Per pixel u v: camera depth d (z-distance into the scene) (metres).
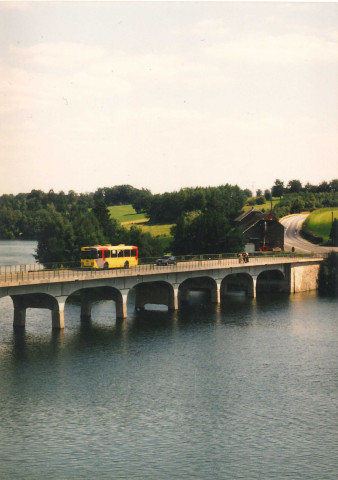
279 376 76.50
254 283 140.00
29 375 74.56
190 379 74.62
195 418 62.78
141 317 111.56
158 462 53.69
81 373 75.69
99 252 111.69
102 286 109.75
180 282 120.12
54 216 179.38
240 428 60.62
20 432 58.97
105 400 67.06
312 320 110.69
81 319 108.62
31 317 108.56
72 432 59.09
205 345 90.69
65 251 168.25
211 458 54.47
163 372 77.12
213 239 173.25
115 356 83.38
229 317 112.75
